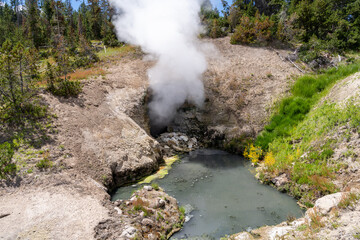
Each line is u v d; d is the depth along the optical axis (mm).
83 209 8477
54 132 12297
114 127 14242
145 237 7832
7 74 12188
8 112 12336
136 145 13898
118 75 19266
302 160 12188
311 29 27562
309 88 17359
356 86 13359
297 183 11227
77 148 12008
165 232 8484
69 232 7289
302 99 16531
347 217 7102
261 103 18062
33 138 11562
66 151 11547
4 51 12258
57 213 8102
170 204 10016
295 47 25344
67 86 15078
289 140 14211
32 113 12750
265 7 36844
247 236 8234
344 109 12609
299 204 10398
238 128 17422
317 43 23719
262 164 14195
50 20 38438
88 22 43531
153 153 14391
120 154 12891
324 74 18766
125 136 14062
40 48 33344
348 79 14836
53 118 13078
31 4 43750
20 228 7336
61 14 41219
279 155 13453
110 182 11539
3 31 36531
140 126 16641
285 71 20844
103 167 11875
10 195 8820
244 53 24000
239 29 26234
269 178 12375
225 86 19719
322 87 16969
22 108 12719
